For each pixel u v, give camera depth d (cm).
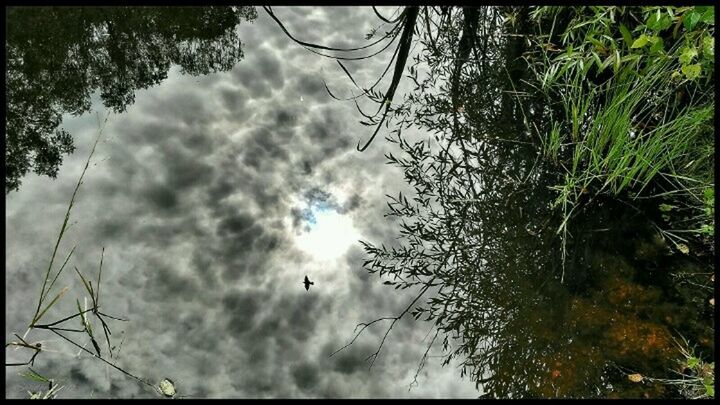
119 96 327
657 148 268
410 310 253
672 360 231
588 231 283
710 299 252
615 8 296
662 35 306
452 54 389
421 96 357
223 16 392
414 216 291
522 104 348
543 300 256
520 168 315
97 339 220
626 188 298
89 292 223
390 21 395
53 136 298
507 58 381
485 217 292
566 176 290
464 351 240
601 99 331
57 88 326
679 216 288
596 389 224
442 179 309
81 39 359
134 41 366
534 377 229
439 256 274
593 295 257
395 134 332
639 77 264
